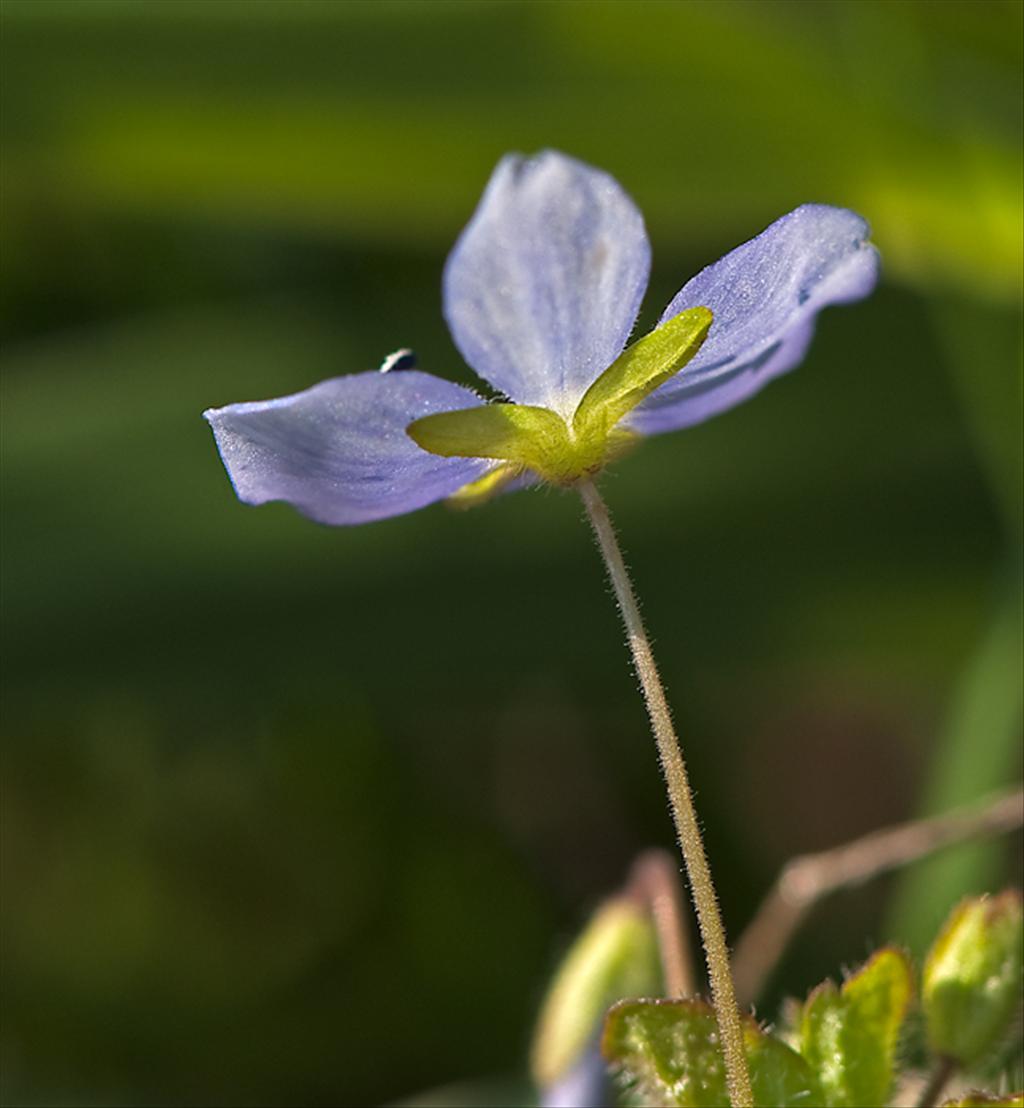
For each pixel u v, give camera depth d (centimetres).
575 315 7
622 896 9
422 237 13
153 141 12
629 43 11
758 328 7
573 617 12
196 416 13
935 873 11
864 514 12
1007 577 11
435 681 12
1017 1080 8
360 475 7
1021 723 11
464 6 11
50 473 12
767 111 11
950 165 11
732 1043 7
